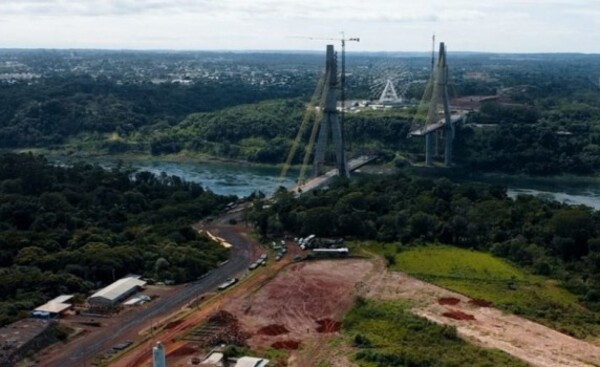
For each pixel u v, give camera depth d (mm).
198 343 137250
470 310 158000
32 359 129125
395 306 158625
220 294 166875
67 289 161500
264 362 126562
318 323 148875
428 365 126000
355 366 126562
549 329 148375
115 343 137375
